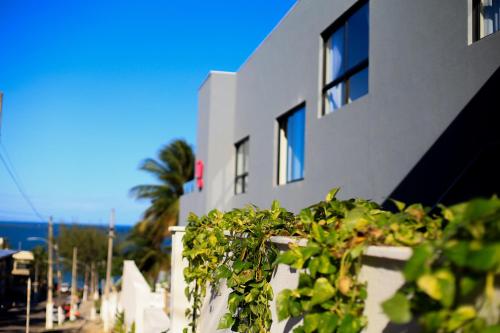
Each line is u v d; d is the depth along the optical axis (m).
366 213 2.08
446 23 4.90
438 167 4.90
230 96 13.35
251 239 3.13
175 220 26.98
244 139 12.45
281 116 9.88
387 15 5.99
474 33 4.60
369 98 6.32
